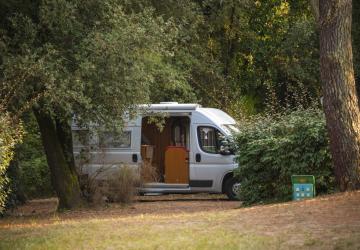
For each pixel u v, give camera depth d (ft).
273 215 53.57
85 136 87.61
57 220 70.28
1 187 58.59
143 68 75.25
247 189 76.59
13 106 69.77
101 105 73.82
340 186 67.72
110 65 71.87
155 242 44.52
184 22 100.27
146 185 93.61
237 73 142.00
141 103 76.23
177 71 109.29
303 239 42.83
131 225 53.67
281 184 73.92
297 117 75.20
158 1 97.14
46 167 122.21
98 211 81.46
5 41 71.26
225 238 44.55
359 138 67.05
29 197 121.49
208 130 98.43
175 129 103.81
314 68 137.18
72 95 68.95
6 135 58.65
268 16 143.23
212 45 134.92
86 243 46.21
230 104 122.52
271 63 141.08
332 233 44.01
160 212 76.59
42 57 69.00
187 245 42.86
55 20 70.59
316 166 71.36
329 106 67.62
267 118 79.15
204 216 57.26
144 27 74.49
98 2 73.82
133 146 98.73
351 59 67.97
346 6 67.51
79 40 73.56
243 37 139.54
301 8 142.00
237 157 77.30
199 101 124.88
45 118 83.15
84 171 92.17
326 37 67.87
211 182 97.86
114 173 90.58
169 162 99.55
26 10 73.77
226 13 130.21
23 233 53.98
